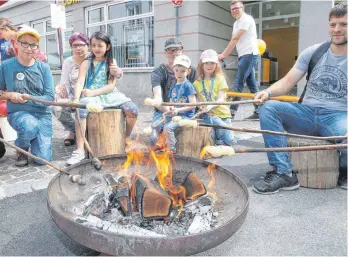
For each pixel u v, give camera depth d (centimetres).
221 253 201
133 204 208
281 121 299
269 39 1557
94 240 156
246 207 180
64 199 219
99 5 1088
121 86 1042
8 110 362
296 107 298
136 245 150
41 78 363
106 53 384
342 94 287
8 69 353
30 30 340
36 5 1297
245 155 408
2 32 423
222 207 220
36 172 350
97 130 361
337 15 271
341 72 285
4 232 225
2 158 405
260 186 290
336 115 290
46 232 225
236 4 549
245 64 578
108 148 367
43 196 285
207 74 396
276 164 297
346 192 294
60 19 698
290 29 1489
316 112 296
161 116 392
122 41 1059
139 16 996
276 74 1378
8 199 278
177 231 190
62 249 206
